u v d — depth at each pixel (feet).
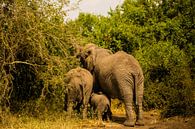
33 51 49.75
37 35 48.37
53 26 50.19
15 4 48.08
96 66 54.13
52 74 48.75
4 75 47.24
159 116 54.65
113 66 50.42
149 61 67.46
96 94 52.19
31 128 44.16
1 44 47.73
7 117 46.98
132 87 49.26
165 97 61.57
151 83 64.54
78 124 47.70
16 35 48.21
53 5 51.19
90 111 53.52
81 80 52.34
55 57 49.16
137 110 49.03
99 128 45.80
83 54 55.62
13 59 46.93
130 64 49.52
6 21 48.08
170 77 62.13
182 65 62.90
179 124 46.16
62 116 49.80
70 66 53.47
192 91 53.78
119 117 56.24
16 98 53.62
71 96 52.19
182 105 51.62
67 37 51.65
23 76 53.83
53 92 50.03
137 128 46.06
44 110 51.55
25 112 50.83
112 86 50.75
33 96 54.19
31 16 48.24
